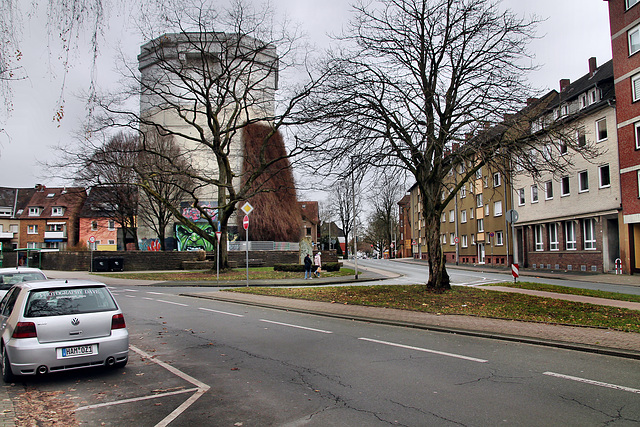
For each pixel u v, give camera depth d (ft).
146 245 172.24
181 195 136.36
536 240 117.80
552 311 38.55
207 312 43.42
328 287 63.00
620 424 14.96
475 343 28.50
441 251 52.70
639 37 80.94
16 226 246.27
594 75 107.24
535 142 46.47
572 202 99.96
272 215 162.30
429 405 17.01
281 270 101.24
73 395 19.10
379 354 25.52
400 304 44.32
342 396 18.20
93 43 22.31
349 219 232.12
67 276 94.99
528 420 15.38
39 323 20.77
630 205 82.79
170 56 101.19
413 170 51.11
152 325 36.06
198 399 18.19
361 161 48.88
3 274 40.50
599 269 91.15
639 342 27.04
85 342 21.36
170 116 166.61
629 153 83.05
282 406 17.16
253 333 32.40
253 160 148.25
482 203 147.33
